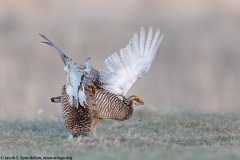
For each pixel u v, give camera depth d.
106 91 13.84
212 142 13.41
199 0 49.44
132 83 14.22
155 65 35.53
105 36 39.84
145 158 10.58
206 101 29.09
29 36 39.44
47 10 45.12
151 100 28.05
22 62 34.59
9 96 27.02
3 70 32.53
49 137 14.03
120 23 43.09
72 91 12.98
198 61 36.84
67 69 12.83
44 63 34.50
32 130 15.73
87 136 13.32
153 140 13.17
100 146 12.23
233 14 46.25
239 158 10.41
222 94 30.47
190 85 31.72
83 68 13.43
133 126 16.16
